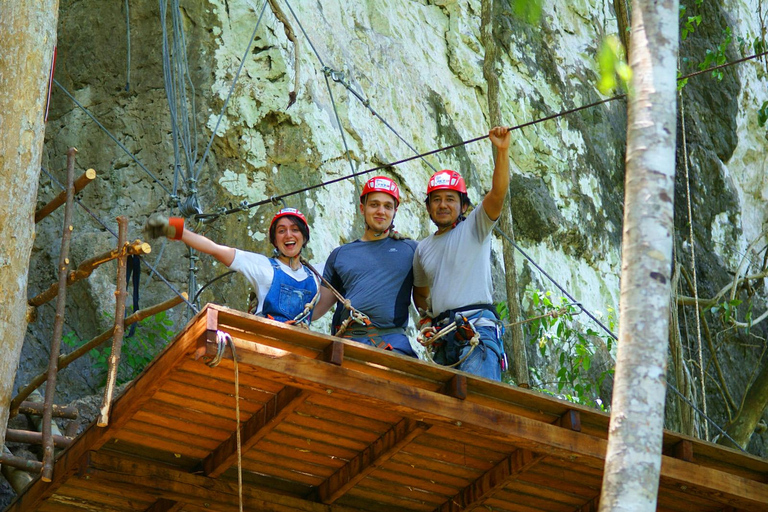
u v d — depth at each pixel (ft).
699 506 57.57
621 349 29.78
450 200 55.88
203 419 49.98
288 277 52.95
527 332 97.19
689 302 105.91
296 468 53.98
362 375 45.06
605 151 119.14
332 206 85.35
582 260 110.22
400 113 96.68
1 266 50.90
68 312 79.46
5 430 49.90
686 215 126.00
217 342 42.32
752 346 118.42
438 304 53.78
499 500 57.67
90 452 49.49
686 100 133.28
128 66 76.23
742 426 98.37
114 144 84.94
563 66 118.01
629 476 28.35
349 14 98.89
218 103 84.02
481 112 107.55
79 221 82.84
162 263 80.07
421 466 54.08
